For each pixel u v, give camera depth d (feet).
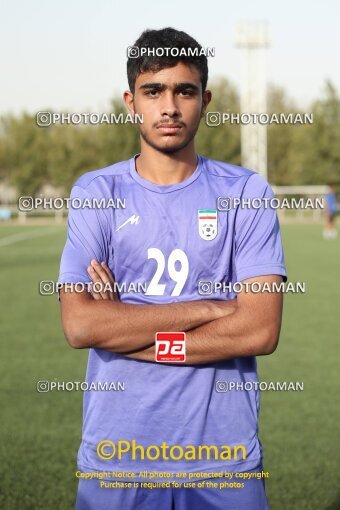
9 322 38.50
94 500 9.37
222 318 9.20
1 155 182.09
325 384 25.73
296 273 60.70
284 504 15.62
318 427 20.99
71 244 9.50
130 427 9.22
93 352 9.53
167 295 9.35
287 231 117.70
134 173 9.44
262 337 9.23
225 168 9.62
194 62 9.18
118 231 9.34
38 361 29.40
